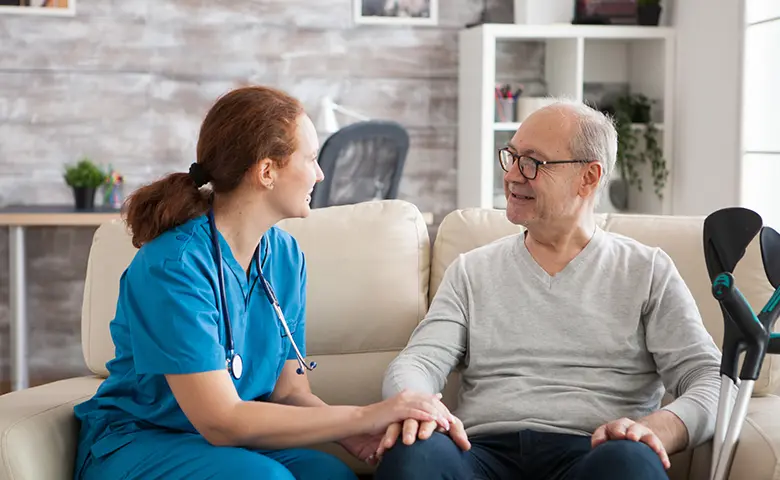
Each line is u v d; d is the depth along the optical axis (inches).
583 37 166.4
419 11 176.2
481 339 76.6
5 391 167.9
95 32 167.5
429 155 180.2
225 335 67.4
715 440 63.7
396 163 157.6
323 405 72.6
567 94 171.2
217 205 68.7
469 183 173.3
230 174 66.5
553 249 76.9
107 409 69.6
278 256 73.9
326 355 85.2
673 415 67.1
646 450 61.7
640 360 74.9
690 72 163.3
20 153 167.9
